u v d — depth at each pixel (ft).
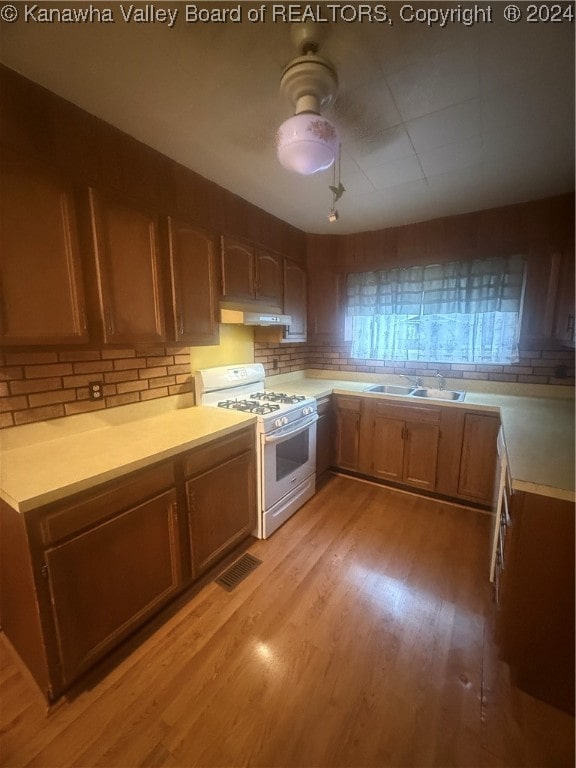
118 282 5.16
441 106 4.54
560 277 7.47
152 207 5.63
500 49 3.64
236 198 7.37
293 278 9.59
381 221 9.04
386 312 10.14
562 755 3.66
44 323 4.38
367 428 9.77
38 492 3.74
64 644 4.08
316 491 9.54
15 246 4.07
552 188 7.05
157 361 6.98
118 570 4.62
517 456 4.85
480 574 6.32
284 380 11.15
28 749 3.73
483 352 8.94
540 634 4.15
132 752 3.71
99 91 4.30
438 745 3.76
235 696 4.26
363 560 6.73
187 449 5.45
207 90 4.28
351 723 3.97
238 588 6.01
